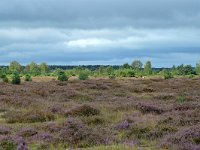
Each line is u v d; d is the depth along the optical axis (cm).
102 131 1612
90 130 1566
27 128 1675
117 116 2089
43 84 4925
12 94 3428
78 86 4662
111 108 2438
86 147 1388
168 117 1802
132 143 1403
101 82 5516
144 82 6062
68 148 1312
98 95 3703
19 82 4975
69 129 1564
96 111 2167
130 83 5809
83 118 1944
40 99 3133
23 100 2939
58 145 1392
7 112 2311
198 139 1370
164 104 2669
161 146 1334
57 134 1541
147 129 1622
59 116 2130
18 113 2186
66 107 2509
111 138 1484
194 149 1254
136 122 1795
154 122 1780
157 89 4675
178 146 1295
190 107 2261
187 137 1391
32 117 2059
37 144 1432
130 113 2169
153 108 2328
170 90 4516
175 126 1664
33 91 3722
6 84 4734
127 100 3156
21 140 1416
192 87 4888
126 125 1727
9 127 1786
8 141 1377
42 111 2170
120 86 4878
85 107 2188
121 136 1555
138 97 3488
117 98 3341
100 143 1411
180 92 4016
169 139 1400
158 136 1522
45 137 1513
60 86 4553
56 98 3297
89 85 4747
